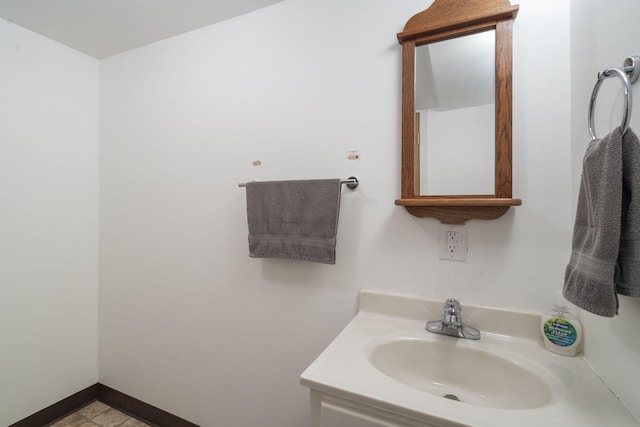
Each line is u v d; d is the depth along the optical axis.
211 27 1.47
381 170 1.14
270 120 1.34
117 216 1.77
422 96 1.04
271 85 1.33
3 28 1.46
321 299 1.25
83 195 1.79
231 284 1.43
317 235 1.15
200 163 1.51
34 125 1.58
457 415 0.59
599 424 0.57
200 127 1.50
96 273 1.85
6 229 1.49
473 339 0.94
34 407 1.59
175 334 1.58
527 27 0.94
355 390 0.67
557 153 0.92
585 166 0.65
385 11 1.13
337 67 1.21
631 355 0.61
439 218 1.04
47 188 1.63
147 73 1.66
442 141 1.02
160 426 1.62
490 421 0.58
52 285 1.66
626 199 0.54
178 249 1.57
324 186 1.15
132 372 1.72
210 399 1.48
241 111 1.40
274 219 1.23
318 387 0.70
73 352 1.75
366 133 1.16
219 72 1.45
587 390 0.69
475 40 0.99
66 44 1.68
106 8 1.37
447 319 0.96
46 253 1.63
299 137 1.28
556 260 0.92
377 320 1.08
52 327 1.66
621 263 0.54
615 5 0.65
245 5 1.33
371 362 0.83
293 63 1.29
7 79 1.48
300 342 1.29
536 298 0.94
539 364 0.80
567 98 0.90
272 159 1.33
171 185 1.59
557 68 0.91
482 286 1.00
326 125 1.23
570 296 0.65
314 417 0.73
